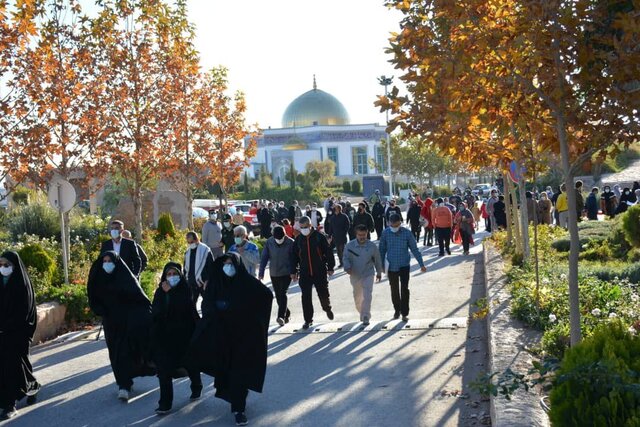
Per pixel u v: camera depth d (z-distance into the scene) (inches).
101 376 431.8
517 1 278.5
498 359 339.0
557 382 208.1
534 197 702.5
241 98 1326.3
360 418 322.0
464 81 294.5
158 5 969.5
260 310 339.6
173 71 1016.9
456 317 554.3
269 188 3528.5
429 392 355.3
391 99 306.8
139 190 989.2
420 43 297.7
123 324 379.9
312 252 551.8
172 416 344.2
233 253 342.6
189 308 362.6
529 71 288.7
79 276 721.0
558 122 289.3
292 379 397.1
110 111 956.6
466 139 326.0
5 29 615.8
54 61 702.5
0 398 356.2
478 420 307.3
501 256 839.1
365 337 499.5
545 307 426.9
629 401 189.2
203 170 1307.8
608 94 280.2
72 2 826.2
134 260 535.8
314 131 5615.2
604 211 1448.1
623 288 478.0
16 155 684.7
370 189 2613.2
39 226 1213.1
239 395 328.8
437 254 1079.0
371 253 548.4
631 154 2719.0
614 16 278.8
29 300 367.6
